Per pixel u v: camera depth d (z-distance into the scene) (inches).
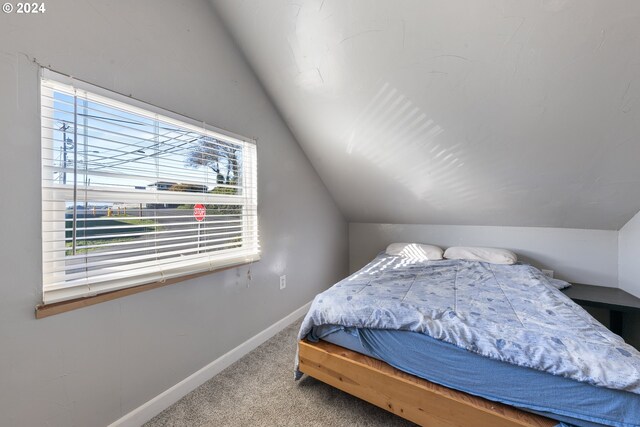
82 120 42.3
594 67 49.7
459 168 82.7
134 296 48.5
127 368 47.7
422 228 120.8
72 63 40.1
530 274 76.9
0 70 34.1
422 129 74.0
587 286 88.0
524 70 54.0
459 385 42.9
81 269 43.3
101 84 43.3
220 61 64.7
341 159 95.5
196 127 59.6
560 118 59.8
